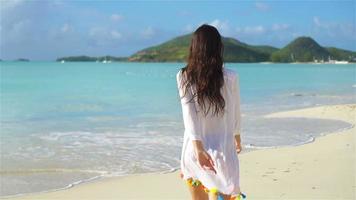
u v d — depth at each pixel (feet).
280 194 21.68
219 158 11.87
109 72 264.31
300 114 57.62
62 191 23.66
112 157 31.81
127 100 77.92
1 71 271.08
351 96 89.61
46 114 57.11
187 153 12.25
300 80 158.71
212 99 11.75
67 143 36.83
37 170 28.12
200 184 12.16
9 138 38.96
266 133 42.88
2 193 23.30
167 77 196.44
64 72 260.01
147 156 32.32
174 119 52.06
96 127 45.80
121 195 22.65
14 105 68.90
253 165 28.60
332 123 50.21
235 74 12.14
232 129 12.22
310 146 35.63
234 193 11.90
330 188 22.50
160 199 21.77
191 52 11.94
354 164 28.14
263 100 80.74
